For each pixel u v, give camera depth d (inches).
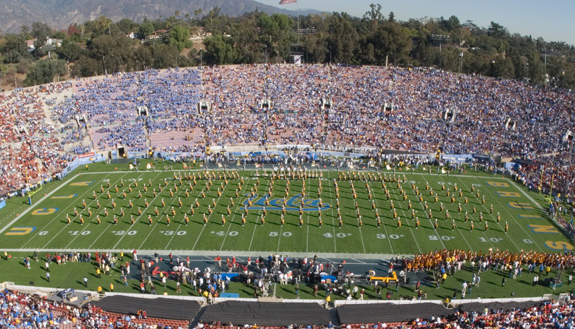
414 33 6136.8
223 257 1715.1
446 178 2554.1
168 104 3474.4
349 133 3117.6
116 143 3009.4
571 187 2390.5
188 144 3031.5
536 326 1224.8
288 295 1487.5
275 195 2276.1
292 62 5022.1
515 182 2518.5
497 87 3602.4
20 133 2970.0
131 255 1736.0
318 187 2380.7
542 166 2603.3
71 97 3476.9
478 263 1662.2
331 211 2091.5
